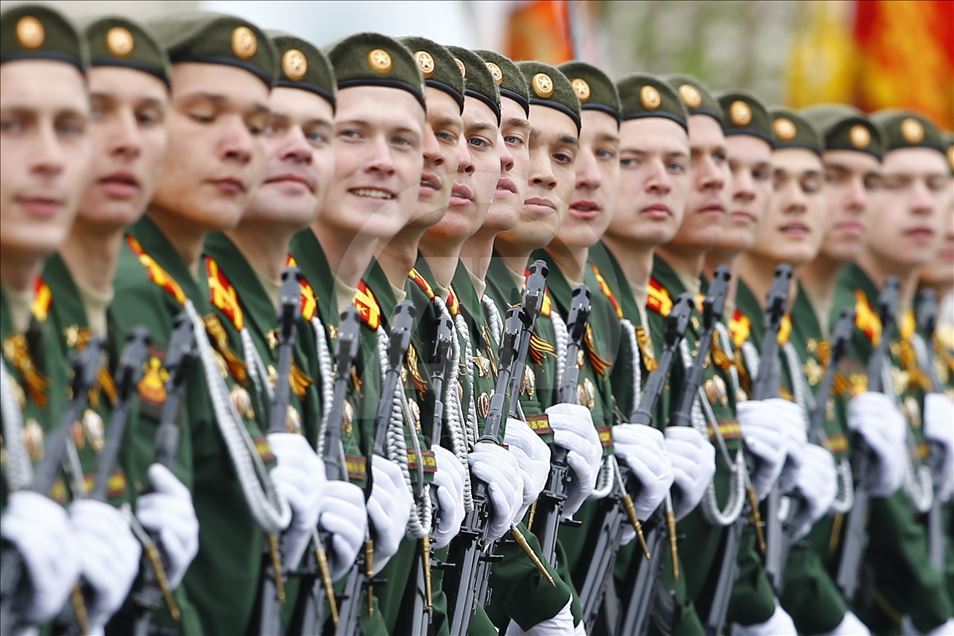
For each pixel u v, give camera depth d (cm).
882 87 3409
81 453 1289
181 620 1359
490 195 1662
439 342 1576
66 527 1208
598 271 1958
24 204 1236
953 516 2870
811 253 2400
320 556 1431
